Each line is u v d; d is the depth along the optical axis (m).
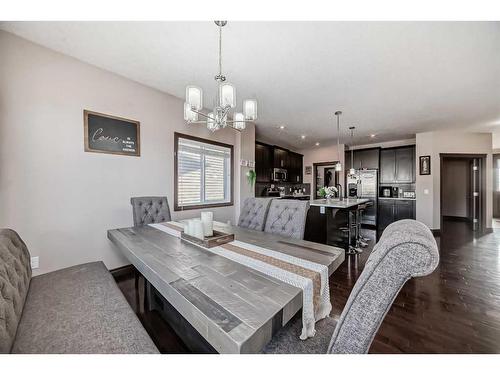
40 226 2.11
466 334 1.63
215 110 1.87
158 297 1.85
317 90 2.97
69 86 2.27
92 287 1.40
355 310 0.64
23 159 2.02
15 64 1.97
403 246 0.57
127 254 1.45
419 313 1.90
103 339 0.95
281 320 0.76
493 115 3.92
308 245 1.50
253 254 1.32
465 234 4.91
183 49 2.12
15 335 0.94
